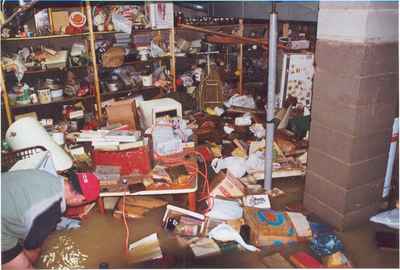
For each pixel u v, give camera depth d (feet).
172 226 7.86
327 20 7.08
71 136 11.62
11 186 4.96
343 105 7.09
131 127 9.76
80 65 12.79
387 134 7.50
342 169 7.43
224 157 10.52
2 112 11.72
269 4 12.99
